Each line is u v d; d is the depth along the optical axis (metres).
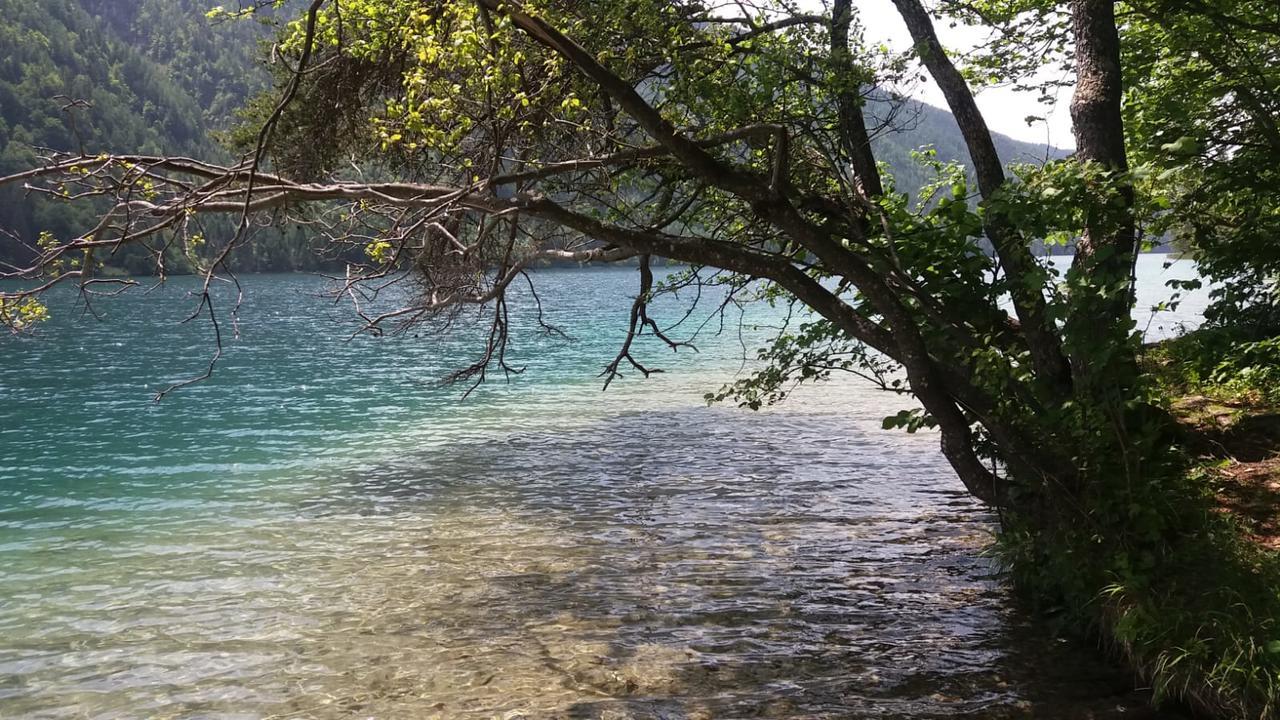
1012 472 7.61
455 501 13.03
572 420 19.73
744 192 7.38
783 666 7.16
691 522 11.74
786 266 7.91
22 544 11.19
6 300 5.79
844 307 7.89
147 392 25.61
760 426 18.72
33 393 25.70
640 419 19.73
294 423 20.05
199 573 9.93
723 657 7.38
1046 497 7.51
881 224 8.27
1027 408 7.57
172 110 177.50
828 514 12.02
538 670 7.20
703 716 6.32
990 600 8.52
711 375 26.33
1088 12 7.59
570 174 8.66
